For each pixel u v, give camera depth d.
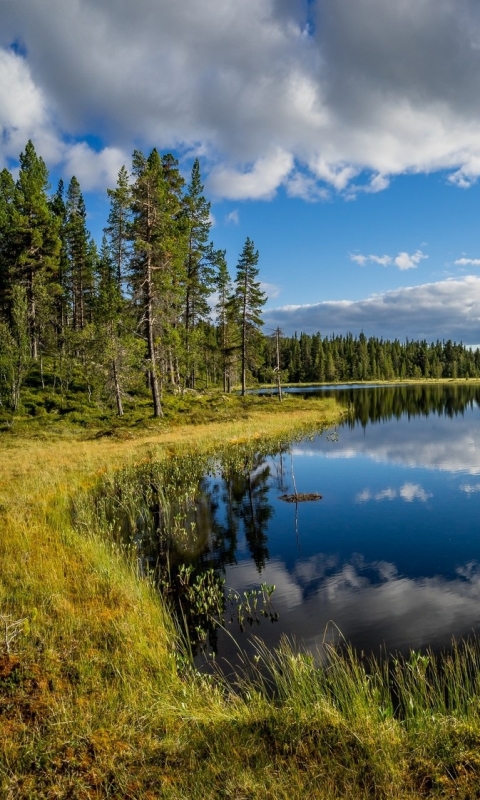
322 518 13.34
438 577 9.25
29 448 22.75
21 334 34.12
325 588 8.88
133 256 30.88
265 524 12.88
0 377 35.97
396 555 10.51
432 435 29.19
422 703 5.09
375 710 4.74
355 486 17.00
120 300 33.84
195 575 9.55
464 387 96.50
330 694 5.33
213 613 7.89
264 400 47.09
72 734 4.17
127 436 25.77
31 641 5.53
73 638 5.85
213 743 4.21
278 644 6.86
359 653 6.55
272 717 4.55
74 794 3.57
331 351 130.88
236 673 6.09
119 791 3.64
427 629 7.19
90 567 8.48
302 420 34.75
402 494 15.81
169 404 37.19
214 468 19.72
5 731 4.14
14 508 11.73
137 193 30.42
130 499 14.79
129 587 7.90
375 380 129.88
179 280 41.03
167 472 18.72
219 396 44.81
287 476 18.66
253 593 8.45
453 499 15.09
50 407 34.94
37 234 40.66
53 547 9.23
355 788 3.55
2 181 52.41
